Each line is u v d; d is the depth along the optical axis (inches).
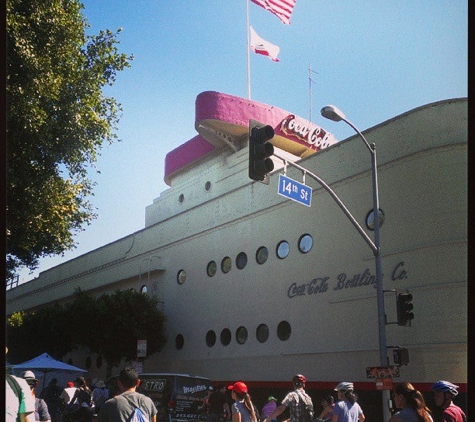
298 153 1236.5
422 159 724.0
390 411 542.3
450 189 695.1
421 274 697.6
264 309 933.8
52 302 1797.5
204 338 1069.1
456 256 676.1
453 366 650.8
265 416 566.3
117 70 731.4
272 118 1180.5
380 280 577.0
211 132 1165.1
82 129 666.2
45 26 607.2
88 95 675.4
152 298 1214.9
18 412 148.0
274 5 1008.2
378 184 778.2
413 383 678.5
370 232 776.9
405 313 558.6
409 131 744.3
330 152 863.1
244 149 1154.0
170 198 1409.9
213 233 1099.3
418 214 716.7
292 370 854.5
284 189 550.6
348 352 770.8
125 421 201.5
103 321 1177.4
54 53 620.7
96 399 687.7
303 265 874.8
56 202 684.7
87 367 1521.9
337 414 336.8
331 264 826.8
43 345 1428.4
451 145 703.1
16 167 622.5
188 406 654.5
